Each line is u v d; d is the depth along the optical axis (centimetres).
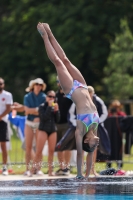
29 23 9631
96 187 2436
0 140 3344
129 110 7212
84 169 3173
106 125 3619
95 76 9606
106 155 3447
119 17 8738
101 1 8788
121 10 8812
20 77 9900
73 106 3186
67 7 9056
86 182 2656
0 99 3341
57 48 2595
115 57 7069
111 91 7206
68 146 3203
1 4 10662
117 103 3984
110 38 9038
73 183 2612
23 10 9744
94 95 3212
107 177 2917
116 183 2595
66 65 2584
